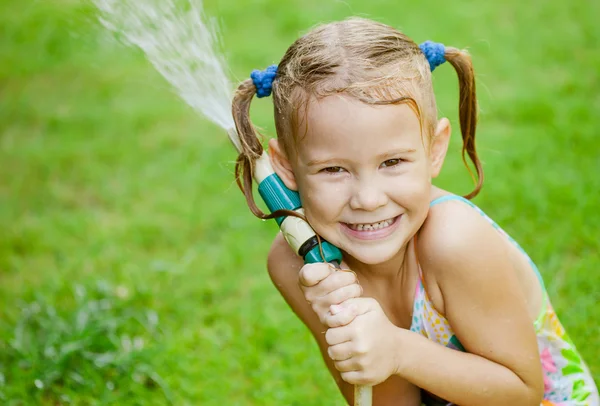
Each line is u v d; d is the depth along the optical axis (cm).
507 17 604
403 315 207
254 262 362
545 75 512
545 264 327
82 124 522
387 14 628
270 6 680
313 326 222
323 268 180
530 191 376
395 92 172
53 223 412
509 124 457
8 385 290
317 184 177
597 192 369
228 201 415
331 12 643
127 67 606
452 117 467
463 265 186
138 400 280
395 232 180
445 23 599
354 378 178
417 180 176
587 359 274
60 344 304
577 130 428
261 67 562
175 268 355
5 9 708
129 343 308
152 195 432
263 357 299
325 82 171
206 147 474
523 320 194
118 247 384
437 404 223
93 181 453
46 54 628
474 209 197
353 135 169
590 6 607
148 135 501
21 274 369
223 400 280
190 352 305
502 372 193
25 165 475
